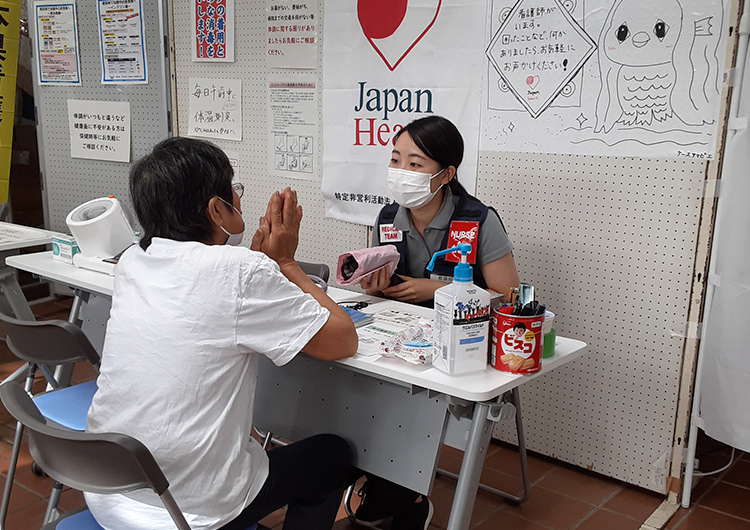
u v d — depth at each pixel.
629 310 2.39
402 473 1.66
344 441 1.72
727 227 2.13
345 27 2.94
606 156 2.35
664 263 2.29
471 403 1.53
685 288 2.26
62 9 3.95
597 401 2.51
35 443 1.30
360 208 3.08
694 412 2.30
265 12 3.20
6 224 3.31
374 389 1.72
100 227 2.39
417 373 1.46
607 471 2.54
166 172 1.38
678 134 2.19
